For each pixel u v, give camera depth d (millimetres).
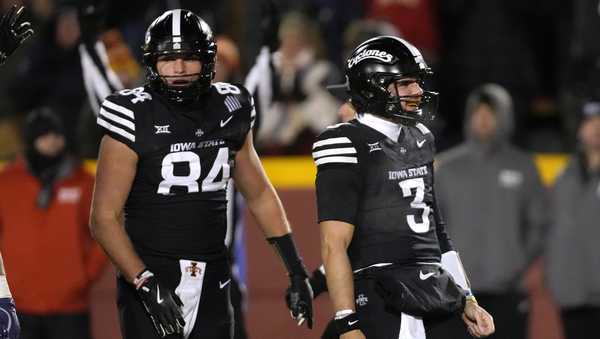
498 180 25703
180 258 17281
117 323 26922
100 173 17094
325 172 17156
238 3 31344
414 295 16953
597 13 30516
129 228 17469
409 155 17406
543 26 33500
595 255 25531
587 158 25719
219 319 17641
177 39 16844
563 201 25750
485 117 25641
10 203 25344
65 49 31297
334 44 32031
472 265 25672
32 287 25281
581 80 30703
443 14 33094
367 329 17125
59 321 25375
